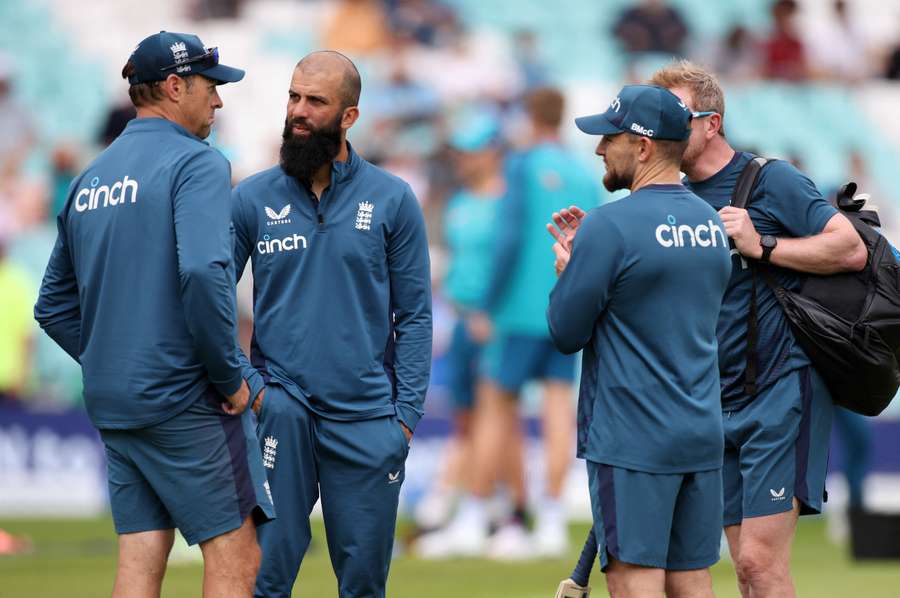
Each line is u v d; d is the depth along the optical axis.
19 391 49.34
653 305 17.06
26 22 63.75
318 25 63.47
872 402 19.41
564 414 36.31
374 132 57.91
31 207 58.28
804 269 19.00
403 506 45.16
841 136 63.69
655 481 17.00
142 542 17.70
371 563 19.69
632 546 16.94
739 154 19.75
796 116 63.62
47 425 45.66
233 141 61.19
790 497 19.12
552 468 36.28
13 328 49.16
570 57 63.06
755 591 19.19
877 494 46.84
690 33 64.25
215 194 17.03
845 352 18.83
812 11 65.44
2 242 54.16
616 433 17.11
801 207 19.12
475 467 36.88
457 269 40.06
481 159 41.16
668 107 17.45
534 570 33.34
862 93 64.56
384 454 19.41
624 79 63.00
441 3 62.88
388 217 19.53
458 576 32.12
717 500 17.53
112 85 63.06
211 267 16.55
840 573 32.75
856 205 20.17
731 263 18.75
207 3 64.44
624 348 17.16
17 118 61.31
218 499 17.36
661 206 17.30
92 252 17.41
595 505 17.38
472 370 39.25
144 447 17.31
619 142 17.66
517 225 35.84
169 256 17.11
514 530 36.56
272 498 19.36
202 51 17.81
